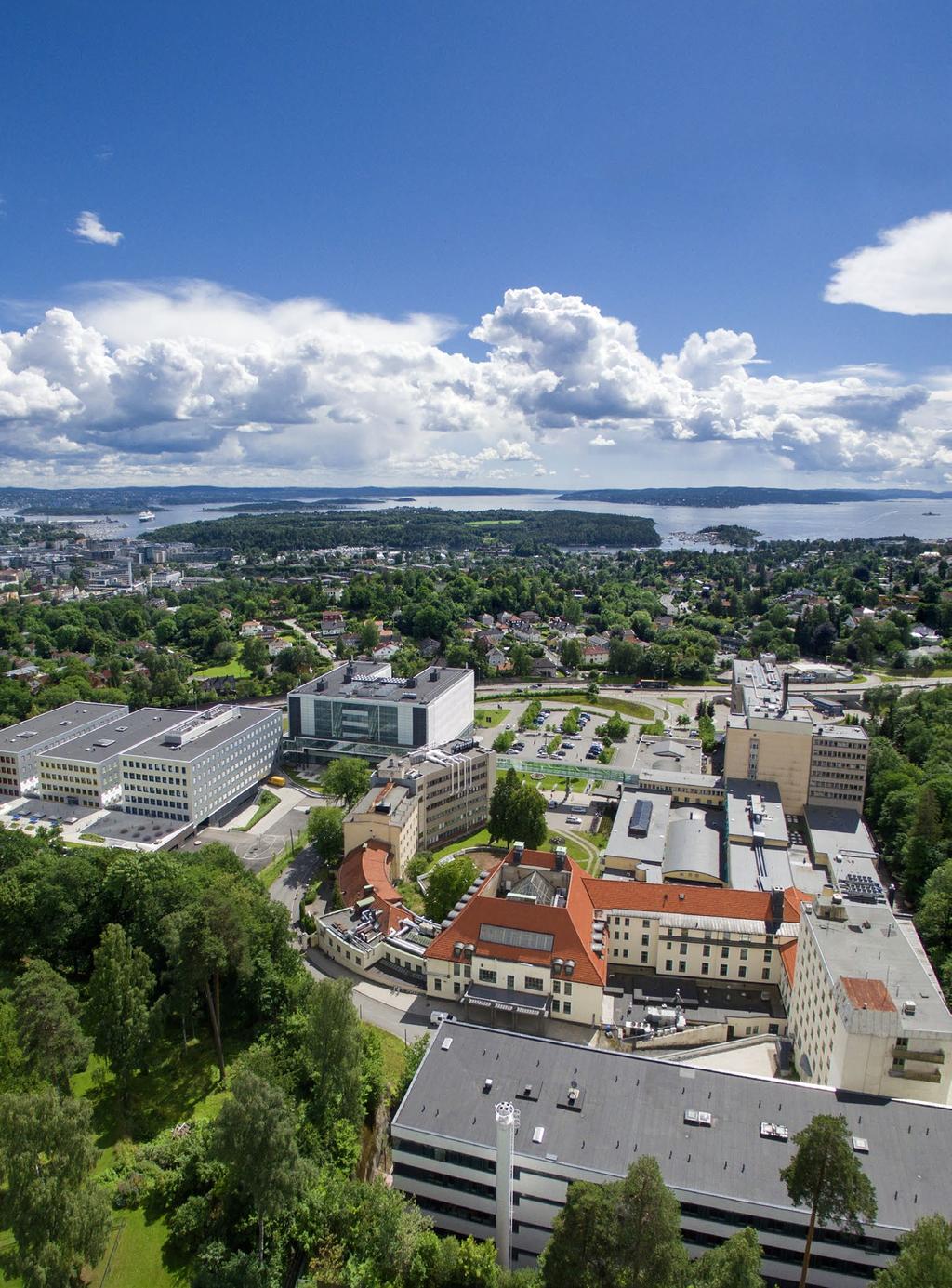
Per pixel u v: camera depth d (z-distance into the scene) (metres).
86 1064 130.50
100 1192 89.44
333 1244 97.44
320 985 114.75
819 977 124.56
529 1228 101.50
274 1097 91.62
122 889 156.88
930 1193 92.00
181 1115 121.31
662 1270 75.25
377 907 176.25
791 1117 102.50
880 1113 102.56
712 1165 96.31
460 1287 89.81
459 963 150.00
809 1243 85.69
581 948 145.38
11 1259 85.00
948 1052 106.38
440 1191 104.44
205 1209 100.62
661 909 163.38
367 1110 122.69
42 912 155.00
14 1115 84.44
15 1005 123.06
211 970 128.75
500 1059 112.94
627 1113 103.56
